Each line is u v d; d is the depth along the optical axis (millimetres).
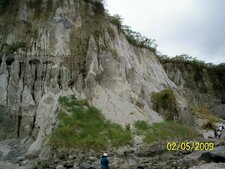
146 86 45469
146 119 36469
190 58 76250
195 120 47125
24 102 34344
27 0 41750
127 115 35719
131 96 39000
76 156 27359
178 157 26859
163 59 71812
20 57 37062
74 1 42844
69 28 40531
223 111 69562
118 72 40438
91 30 41562
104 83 38781
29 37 39219
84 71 38531
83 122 32281
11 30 39625
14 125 33156
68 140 29391
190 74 73875
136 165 24547
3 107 33500
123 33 51312
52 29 39906
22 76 36312
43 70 37125
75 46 39531
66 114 32750
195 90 71688
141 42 58500
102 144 29641
